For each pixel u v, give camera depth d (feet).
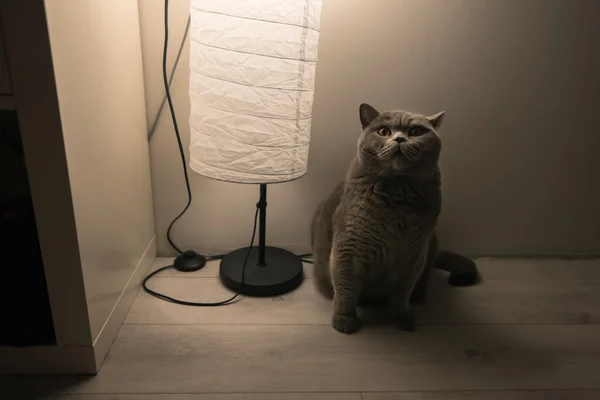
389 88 4.07
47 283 2.71
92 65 2.82
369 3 3.79
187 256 4.31
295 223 4.49
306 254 4.60
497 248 4.70
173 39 3.81
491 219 4.58
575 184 4.47
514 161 4.36
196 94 3.30
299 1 2.98
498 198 4.50
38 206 2.53
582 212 4.59
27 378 2.94
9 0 2.15
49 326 3.00
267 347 3.31
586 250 4.76
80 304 2.79
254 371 3.08
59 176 2.48
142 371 3.03
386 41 3.92
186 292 3.91
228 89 3.13
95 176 2.89
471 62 4.01
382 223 3.23
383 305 3.89
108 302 3.18
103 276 3.07
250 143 3.23
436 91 4.10
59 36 2.36
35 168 2.46
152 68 3.89
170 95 3.96
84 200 2.71
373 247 3.33
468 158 4.34
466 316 3.77
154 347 3.26
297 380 3.02
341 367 3.15
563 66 4.07
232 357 3.20
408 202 3.24
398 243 3.31
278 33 3.01
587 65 4.07
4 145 3.51
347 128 4.17
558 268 4.55
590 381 3.10
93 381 2.94
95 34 2.86
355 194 3.32
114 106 3.23
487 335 3.54
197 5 3.12
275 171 3.34
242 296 3.89
